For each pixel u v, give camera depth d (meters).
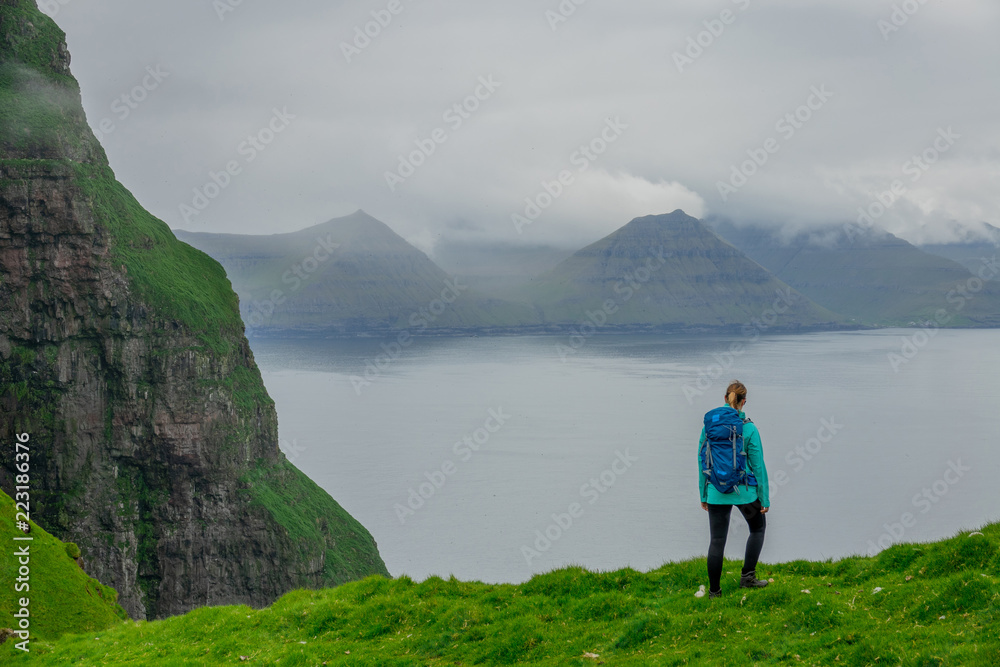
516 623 21.25
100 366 192.88
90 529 186.25
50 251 190.12
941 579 18.78
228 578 193.75
